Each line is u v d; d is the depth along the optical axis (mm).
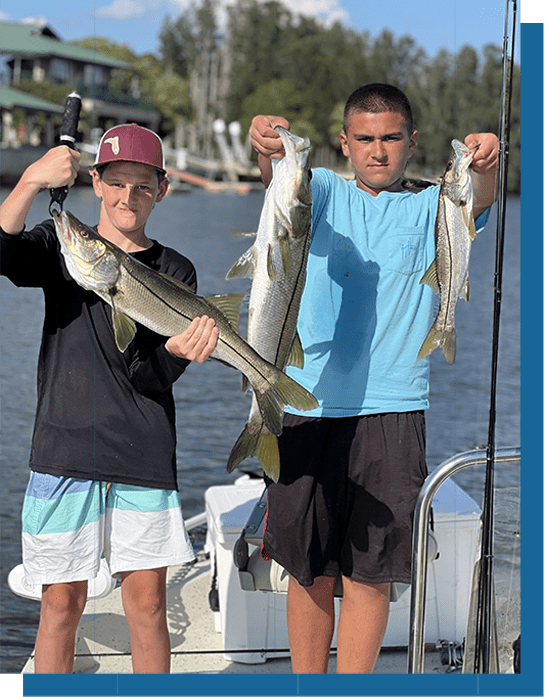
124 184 2182
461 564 2740
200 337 2020
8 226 2027
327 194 2309
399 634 2777
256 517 2609
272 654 2734
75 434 2152
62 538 2145
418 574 2113
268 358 2117
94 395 2160
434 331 2219
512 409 5719
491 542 2209
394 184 2404
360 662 2291
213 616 3059
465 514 2736
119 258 1977
